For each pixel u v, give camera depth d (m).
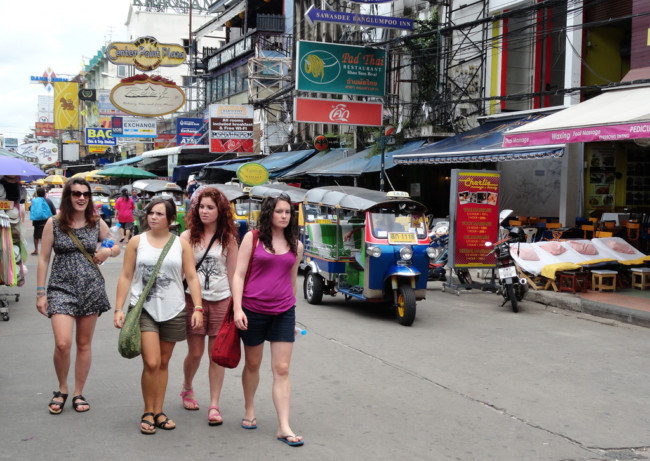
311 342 7.85
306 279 11.16
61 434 4.64
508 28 16.39
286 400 4.63
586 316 9.87
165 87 30.56
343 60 17.44
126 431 4.72
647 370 6.80
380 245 9.29
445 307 10.66
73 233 5.11
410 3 20.34
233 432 4.76
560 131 11.04
